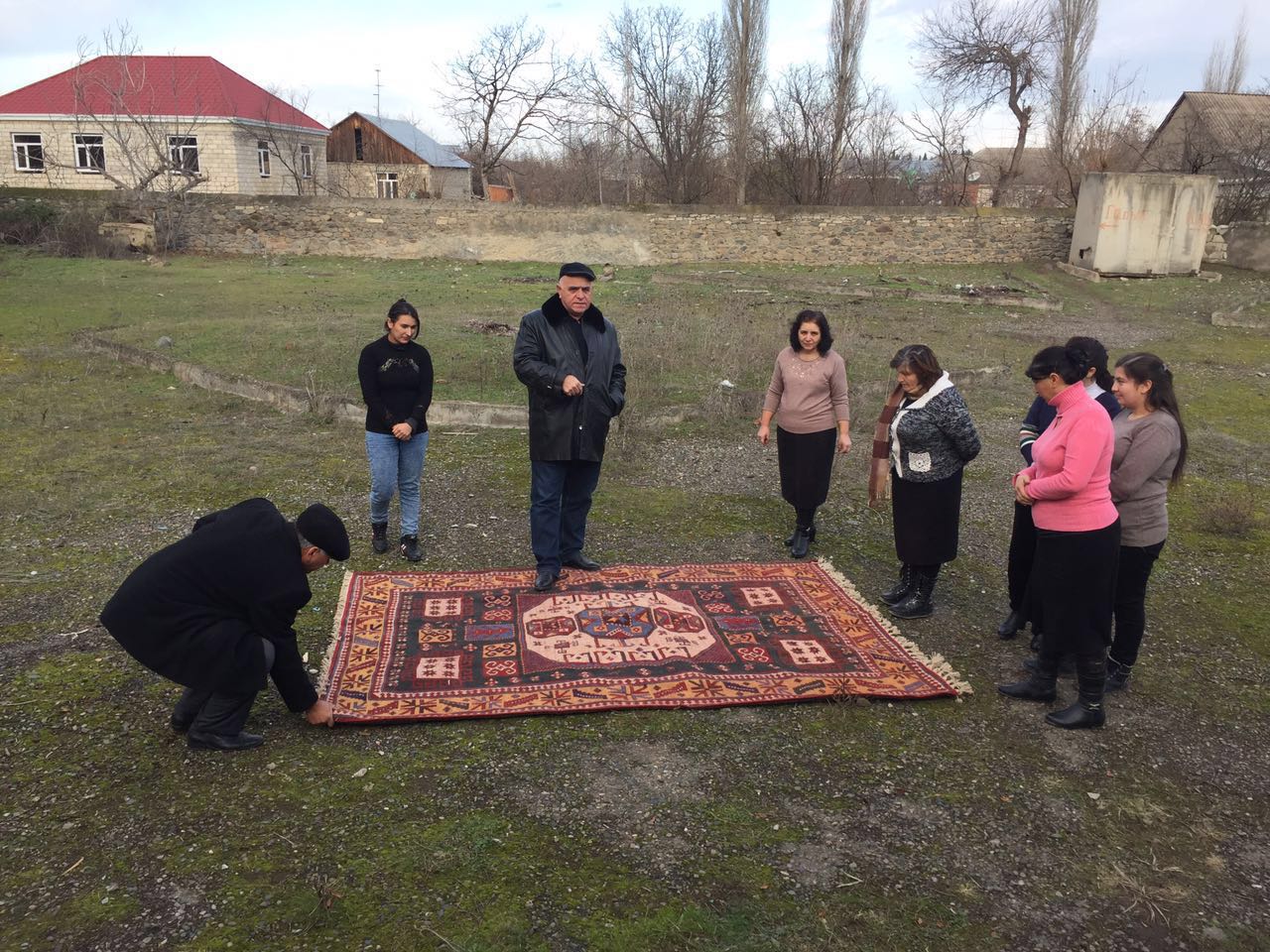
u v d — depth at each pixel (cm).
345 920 283
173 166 2500
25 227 2283
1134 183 2208
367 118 4112
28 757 364
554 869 309
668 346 1180
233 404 942
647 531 642
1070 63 3183
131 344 1168
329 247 2419
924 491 502
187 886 296
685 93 3325
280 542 366
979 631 512
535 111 4347
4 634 466
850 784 363
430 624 485
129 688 418
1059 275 2311
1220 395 1123
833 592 543
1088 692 407
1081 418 388
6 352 1143
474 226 2419
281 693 380
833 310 1650
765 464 801
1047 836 337
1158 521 421
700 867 313
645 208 2458
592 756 376
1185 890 312
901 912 296
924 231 2497
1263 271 2341
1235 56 4269
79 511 644
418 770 363
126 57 2920
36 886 295
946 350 1322
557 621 491
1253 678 466
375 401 554
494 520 651
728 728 400
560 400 518
